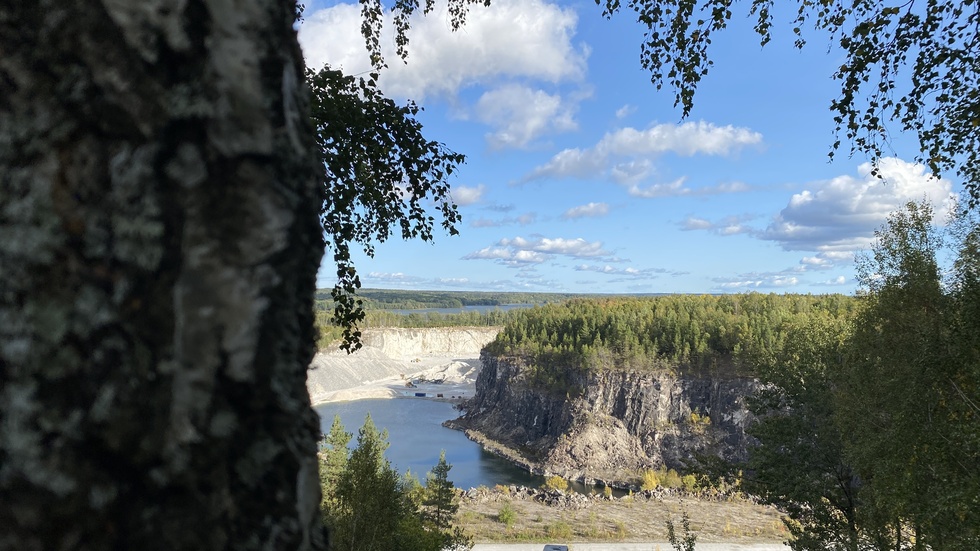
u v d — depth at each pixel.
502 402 101.38
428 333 199.12
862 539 14.05
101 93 0.97
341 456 29.08
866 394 12.23
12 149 0.94
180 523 0.99
